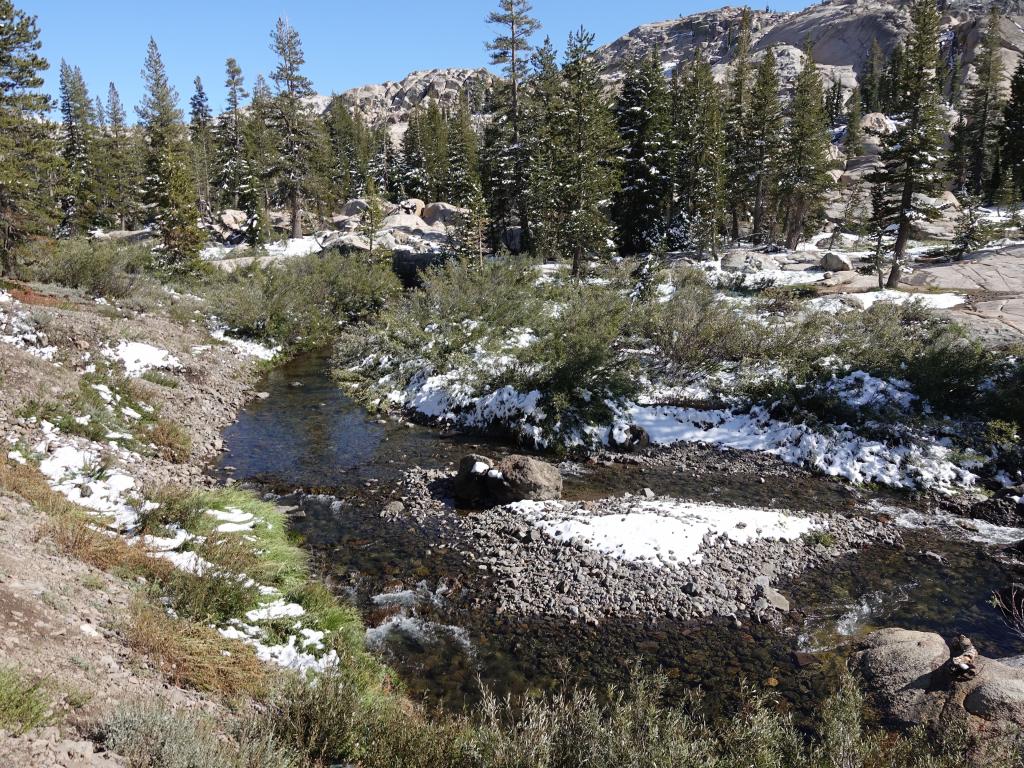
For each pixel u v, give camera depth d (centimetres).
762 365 2033
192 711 492
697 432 1806
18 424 1153
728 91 6034
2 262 2456
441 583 981
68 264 2622
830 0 16100
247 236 5231
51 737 378
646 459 1653
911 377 1783
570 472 1549
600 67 3475
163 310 2756
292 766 459
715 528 1152
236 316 2928
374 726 539
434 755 502
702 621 895
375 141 9625
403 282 4544
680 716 521
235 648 652
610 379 1892
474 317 2584
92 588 639
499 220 4981
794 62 12825
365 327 2791
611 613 907
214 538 895
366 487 1384
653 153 4222
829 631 881
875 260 3122
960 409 1684
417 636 845
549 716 518
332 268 3959
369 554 1074
